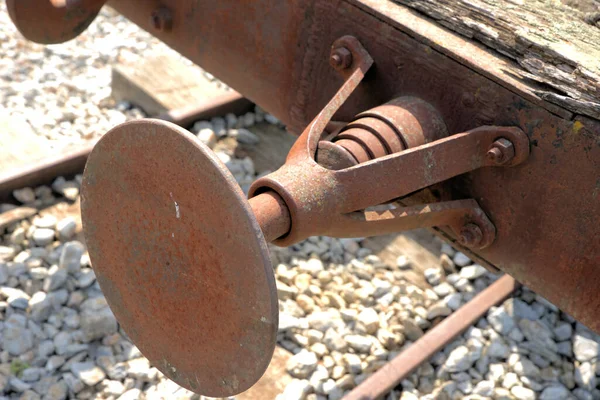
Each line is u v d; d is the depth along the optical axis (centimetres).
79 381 195
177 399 194
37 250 217
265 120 264
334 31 171
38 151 236
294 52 178
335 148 154
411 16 165
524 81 154
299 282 219
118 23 313
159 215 143
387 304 217
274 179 146
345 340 207
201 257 141
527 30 159
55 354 201
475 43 162
